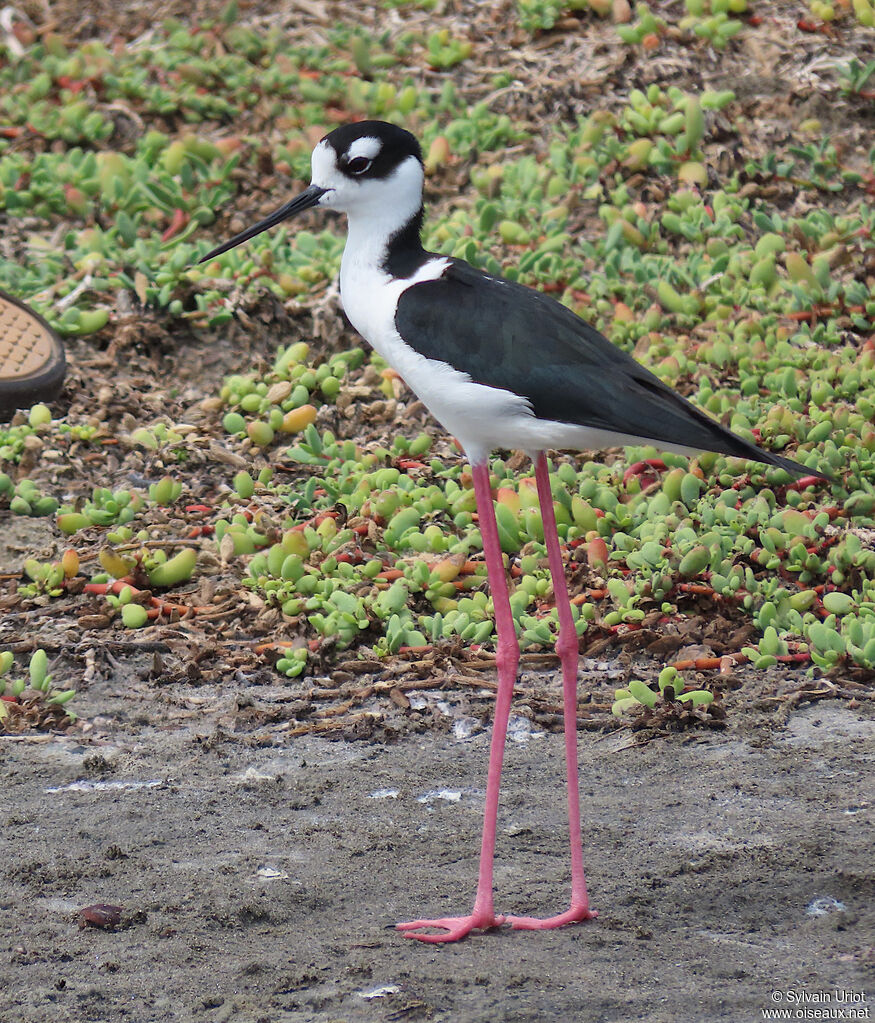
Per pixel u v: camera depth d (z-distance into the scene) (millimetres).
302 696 9820
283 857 7754
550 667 10164
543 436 7352
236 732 9406
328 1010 6129
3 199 16312
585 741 9172
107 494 12055
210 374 14125
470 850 7797
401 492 11812
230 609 10844
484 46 18922
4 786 8688
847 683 9688
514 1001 6145
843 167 16578
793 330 14211
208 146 17156
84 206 16172
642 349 13930
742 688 9695
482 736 9305
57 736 9367
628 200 16156
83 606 10883
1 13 20469
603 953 6598
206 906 7168
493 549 7512
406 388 13750
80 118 17781
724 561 10766
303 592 10812
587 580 10812
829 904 6996
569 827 7766
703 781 8516
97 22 20453
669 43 18203
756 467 11914
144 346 14172
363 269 7918
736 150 16625
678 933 6781
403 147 7816
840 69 17328
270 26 19859
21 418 12930
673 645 10211
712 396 12844
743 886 7219
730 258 15039
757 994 6148
